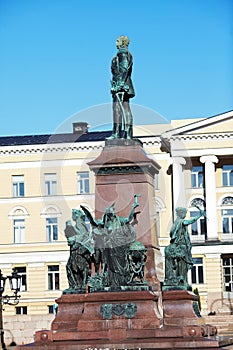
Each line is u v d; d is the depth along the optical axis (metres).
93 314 19.00
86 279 19.86
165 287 20.34
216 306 63.31
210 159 66.00
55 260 65.06
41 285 64.81
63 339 18.83
